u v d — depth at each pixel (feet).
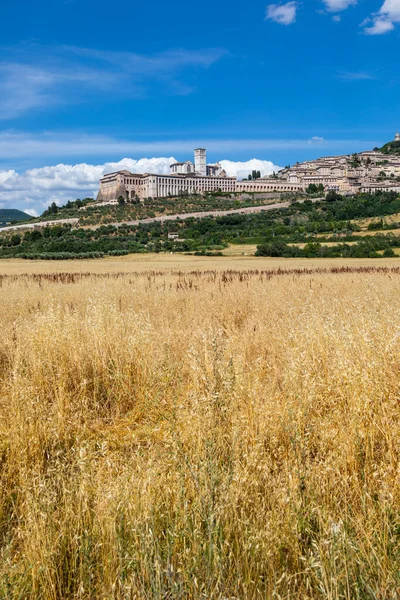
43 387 19.81
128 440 15.46
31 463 13.34
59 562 9.07
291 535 9.30
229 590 8.18
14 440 14.19
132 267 179.93
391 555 8.96
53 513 9.98
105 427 17.34
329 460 12.01
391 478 11.21
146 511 9.47
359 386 15.07
